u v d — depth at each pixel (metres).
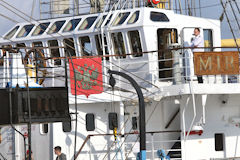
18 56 37.41
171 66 45.38
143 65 44.59
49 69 48.31
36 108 30.23
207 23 48.59
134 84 35.84
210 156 42.31
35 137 45.59
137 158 35.16
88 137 42.75
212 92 39.75
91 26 46.56
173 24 45.44
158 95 41.25
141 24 43.91
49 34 47.84
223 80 47.38
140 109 35.34
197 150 42.03
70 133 43.47
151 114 44.03
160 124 44.19
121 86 45.44
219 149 42.81
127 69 45.31
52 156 44.69
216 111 42.47
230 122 42.50
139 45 44.75
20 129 45.50
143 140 35.16
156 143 44.19
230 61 39.88
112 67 45.91
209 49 49.09
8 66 38.62
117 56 45.59
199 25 47.94
